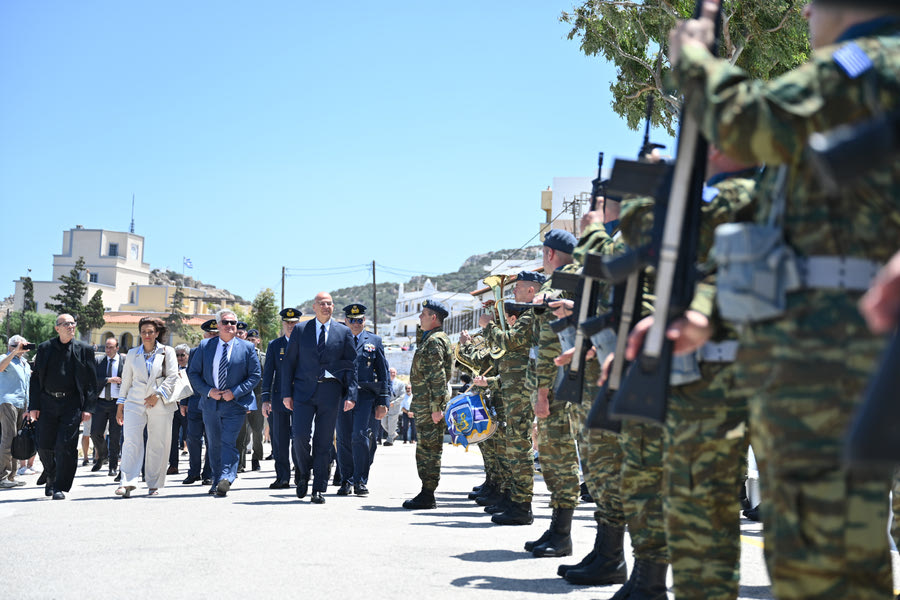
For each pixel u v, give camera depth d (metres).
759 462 2.34
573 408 5.75
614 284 3.82
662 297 2.68
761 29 17.55
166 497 10.84
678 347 2.76
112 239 168.75
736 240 2.25
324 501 10.14
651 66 19.25
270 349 12.71
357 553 6.39
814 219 2.17
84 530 7.61
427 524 8.14
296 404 10.40
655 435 4.27
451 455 22.45
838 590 2.13
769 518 2.26
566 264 6.34
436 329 9.90
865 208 2.11
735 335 3.22
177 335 123.69
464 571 5.68
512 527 7.96
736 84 2.23
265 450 22.89
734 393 3.23
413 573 5.59
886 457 1.52
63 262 165.12
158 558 6.14
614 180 3.10
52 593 4.93
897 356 1.55
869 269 2.12
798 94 2.12
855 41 2.10
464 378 14.17
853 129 1.72
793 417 2.14
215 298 172.75
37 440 10.85
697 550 3.25
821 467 2.11
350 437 11.50
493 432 9.28
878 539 2.13
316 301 10.51
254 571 5.64
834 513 2.11
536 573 5.61
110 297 164.25
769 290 2.20
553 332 6.12
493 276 9.02
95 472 15.69
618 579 5.24
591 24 19.20
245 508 9.48
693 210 2.80
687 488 3.27
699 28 2.49
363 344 11.55
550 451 6.34
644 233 3.50
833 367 2.10
